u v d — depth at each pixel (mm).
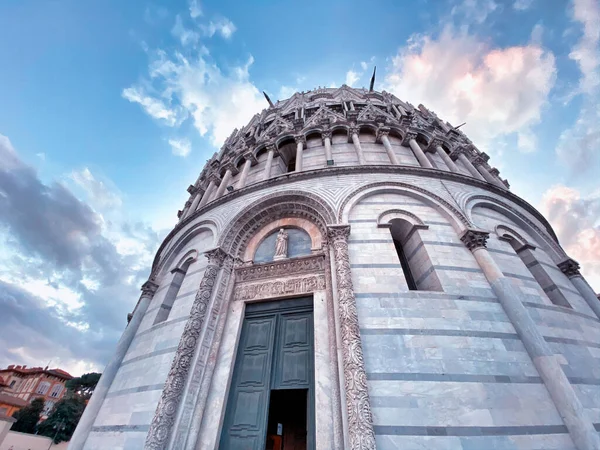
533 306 9578
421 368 7500
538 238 13508
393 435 6531
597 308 11266
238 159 19328
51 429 43312
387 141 16328
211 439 8125
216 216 14414
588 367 8492
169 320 11641
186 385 8711
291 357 9406
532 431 6652
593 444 6254
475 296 9203
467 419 6727
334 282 9539
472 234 10805
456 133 21188
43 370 74750
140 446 8305
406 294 9062
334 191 12633
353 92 26953
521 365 7746
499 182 18562
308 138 18328
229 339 10172
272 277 11375
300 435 12500
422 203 12477
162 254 17562
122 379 11234
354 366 7293
